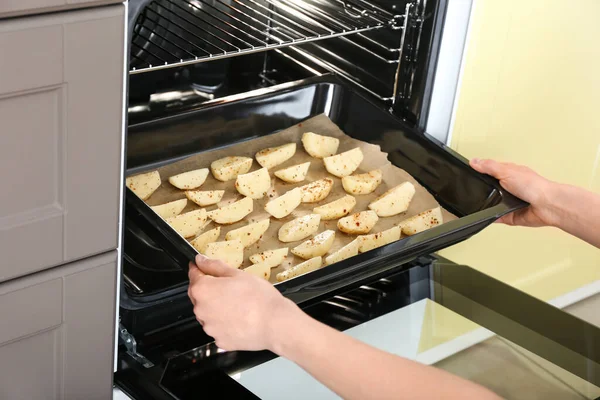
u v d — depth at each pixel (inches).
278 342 37.9
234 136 57.2
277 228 51.6
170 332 45.6
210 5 59.4
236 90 64.5
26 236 35.2
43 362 39.2
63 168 35.0
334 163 55.5
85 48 33.0
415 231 51.6
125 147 37.3
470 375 48.6
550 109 59.2
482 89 56.2
